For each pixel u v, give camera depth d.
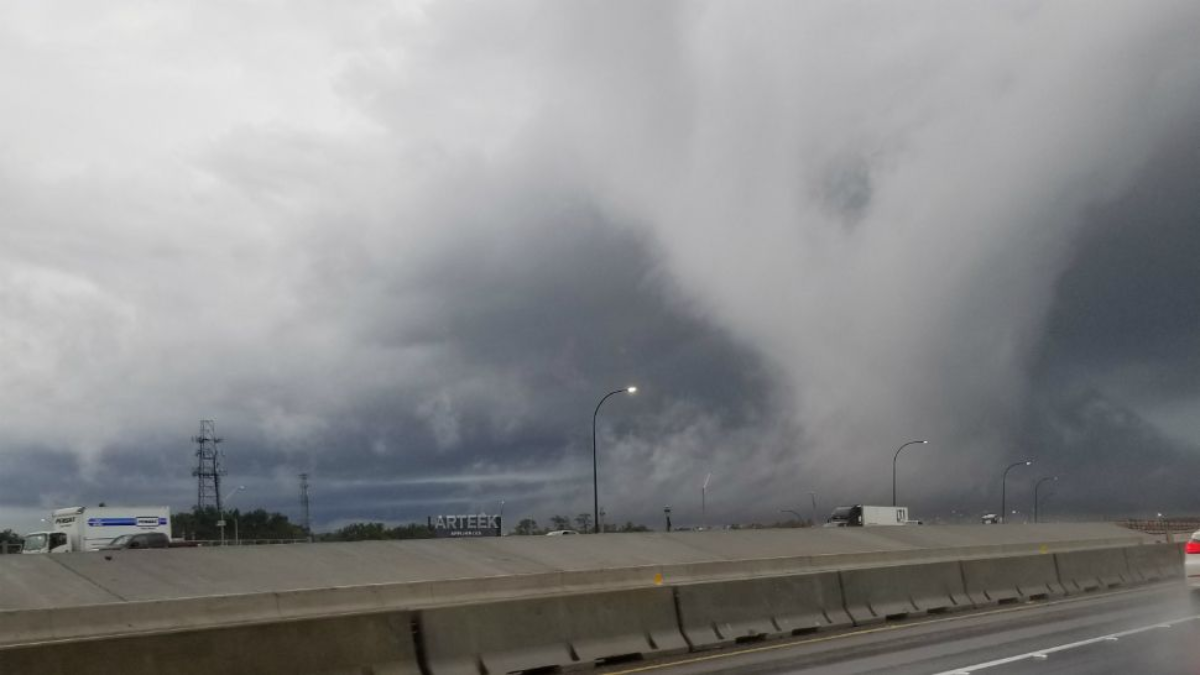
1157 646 16.22
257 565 30.08
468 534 75.62
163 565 28.75
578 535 40.88
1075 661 14.62
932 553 41.75
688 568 32.44
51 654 10.51
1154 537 63.41
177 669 11.44
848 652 16.72
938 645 17.33
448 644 14.24
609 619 16.70
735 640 18.77
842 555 37.75
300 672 12.51
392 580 29.95
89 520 56.59
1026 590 28.47
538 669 15.39
